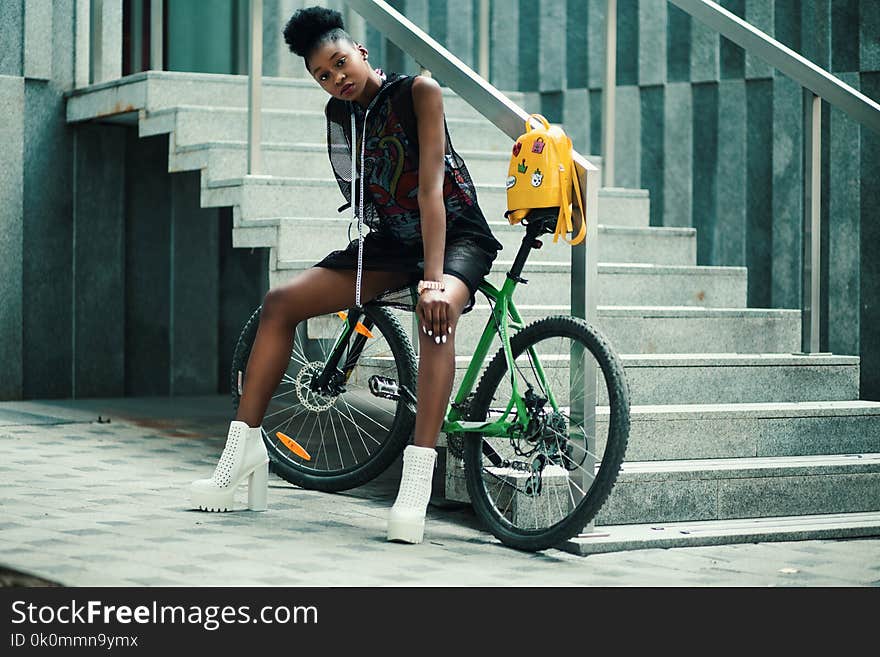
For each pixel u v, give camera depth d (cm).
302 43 414
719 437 463
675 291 591
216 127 668
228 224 841
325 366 489
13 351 752
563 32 805
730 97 736
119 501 448
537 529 390
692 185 752
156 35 714
